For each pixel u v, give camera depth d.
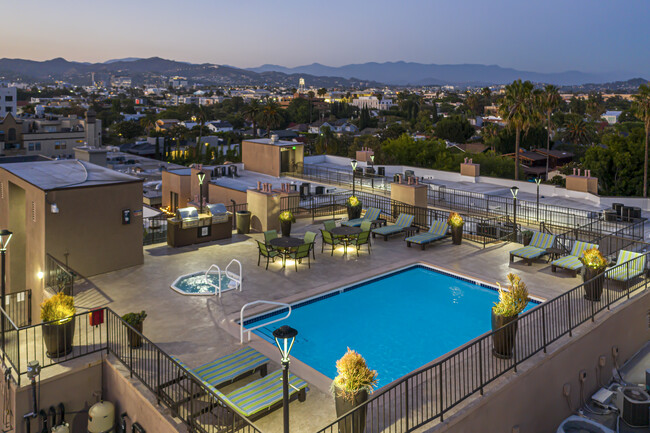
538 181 23.98
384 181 30.80
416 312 11.84
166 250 16.03
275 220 18.72
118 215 13.76
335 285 13.01
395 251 16.31
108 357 8.98
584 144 77.69
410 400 7.81
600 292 11.33
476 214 23.19
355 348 9.96
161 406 7.56
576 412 9.96
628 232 21.06
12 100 118.94
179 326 10.47
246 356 8.67
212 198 27.03
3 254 9.84
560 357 9.38
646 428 9.27
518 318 8.76
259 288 12.76
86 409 8.82
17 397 8.08
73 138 92.31
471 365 8.71
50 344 8.80
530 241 16.19
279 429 7.14
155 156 99.00
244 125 162.00
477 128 120.12
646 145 39.88
